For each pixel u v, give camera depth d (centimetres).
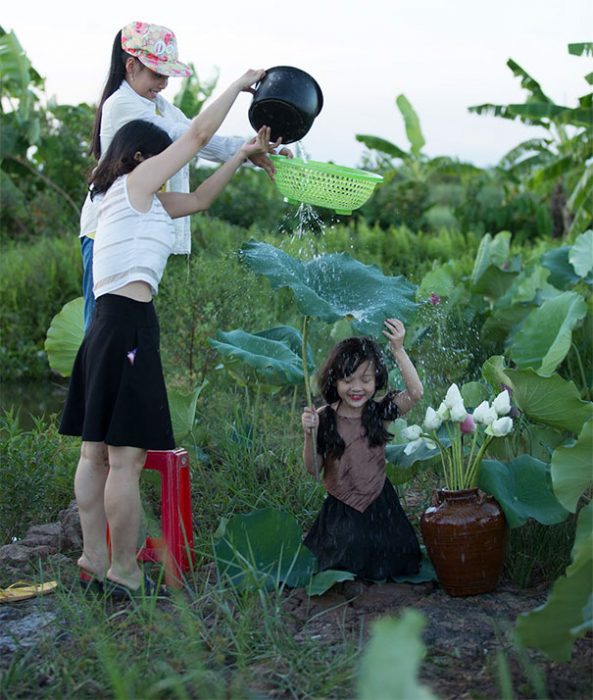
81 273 1146
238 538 370
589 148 1658
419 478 484
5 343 1053
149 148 352
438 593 359
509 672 289
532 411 386
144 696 267
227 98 348
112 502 341
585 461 338
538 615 269
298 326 747
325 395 371
